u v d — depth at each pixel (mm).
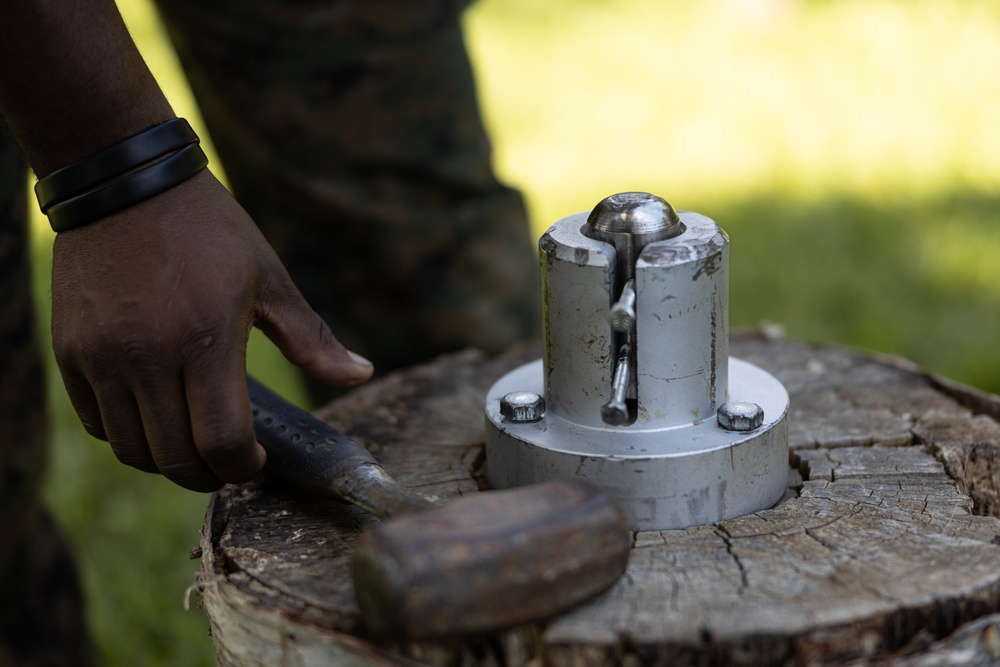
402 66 1810
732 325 3002
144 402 1115
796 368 1573
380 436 1416
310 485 1156
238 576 1074
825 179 3807
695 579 1017
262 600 1033
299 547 1124
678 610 967
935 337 2926
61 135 1101
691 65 4867
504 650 956
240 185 1978
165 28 1859
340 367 1236
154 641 2168
